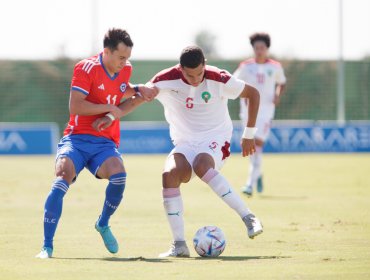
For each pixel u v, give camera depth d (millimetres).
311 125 101875
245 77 55000
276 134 101438
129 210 44094
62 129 110562
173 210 28766
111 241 28922
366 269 24891
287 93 110188
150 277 23469
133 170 76562
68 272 24375
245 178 67562
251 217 29172
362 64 109875
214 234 28094
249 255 28391
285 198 50844
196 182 64000
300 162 87750
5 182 64188
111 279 23172
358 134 102375
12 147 100000
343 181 64062
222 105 30688
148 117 108562
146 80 107938
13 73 109875
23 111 110062
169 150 101062
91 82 28766
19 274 24047
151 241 32344
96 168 28859
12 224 37844
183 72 29266
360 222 38156
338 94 107750
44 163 88438
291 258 27438
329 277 23484
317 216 40812
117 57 28578
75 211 43719
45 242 28047
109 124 28594
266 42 54938
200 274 23984
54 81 110188
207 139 30531
